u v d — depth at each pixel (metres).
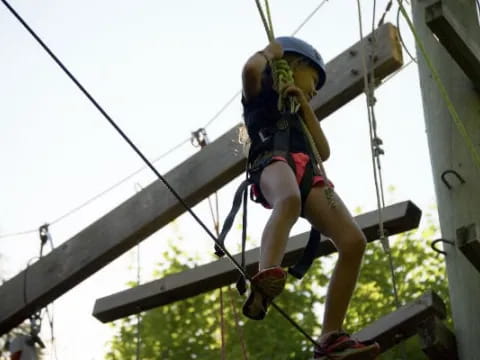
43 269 6.87
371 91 5.82
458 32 5.38
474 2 6.16
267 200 4.36
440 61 6.01
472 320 5.42
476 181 5.57
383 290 13.38
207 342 13.71
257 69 4.42
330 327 4.41
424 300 5.66
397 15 6.32
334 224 4.42
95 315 7.03
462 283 5.50
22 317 7.00
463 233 5.00
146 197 6.59
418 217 6.00
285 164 4.36
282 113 4.49
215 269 6.62
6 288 6.95
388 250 5.55
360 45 6.30
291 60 4.66
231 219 4.27
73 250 6.78
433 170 5.83
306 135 4.43
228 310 13.91
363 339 5.70
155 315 14.05
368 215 6.05
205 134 7.25
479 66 5.54
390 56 6.16
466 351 5.43
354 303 13.28
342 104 6.30
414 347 11.80
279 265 4.10
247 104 4.59
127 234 6.57
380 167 5.62
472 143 5.67
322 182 4.44
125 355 13.88
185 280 6.70
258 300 4.02
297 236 6.36
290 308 13.27
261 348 13.00
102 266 6.79
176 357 13.66
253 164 4.48
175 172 6.54
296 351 12.84
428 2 5.85
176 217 6.56
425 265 13.66
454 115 5.21
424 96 6.04
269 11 4.48
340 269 4.41
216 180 6.36
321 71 4.73
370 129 5.70
